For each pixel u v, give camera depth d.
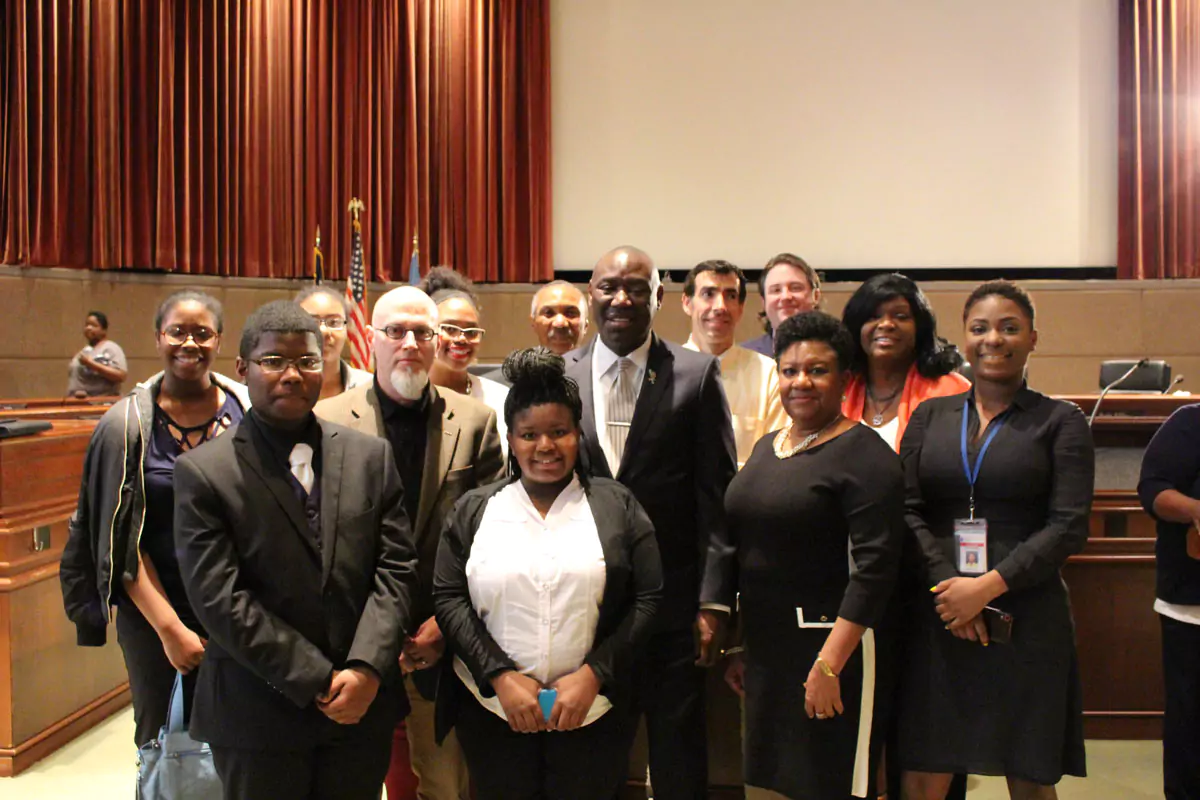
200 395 2.62
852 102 8.18
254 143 7.46
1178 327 8.05
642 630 2.17
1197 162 8.01
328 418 2.53
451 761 2.81
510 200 8.09
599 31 8.23
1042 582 2.36
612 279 2.49
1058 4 8.09
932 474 2.48
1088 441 2.37
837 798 2.24
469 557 2.20
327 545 2.04
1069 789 3.19
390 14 7.84
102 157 6.97
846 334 2.36
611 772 2.19
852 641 2.19
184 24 7.19
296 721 1.98
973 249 8.18
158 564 2.51
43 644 3.58
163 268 7.21
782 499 2.30
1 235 6.75
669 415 2.49
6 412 4.58
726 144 8.22
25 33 6.69
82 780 3.37
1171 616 2.73
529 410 2.15
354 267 6.10
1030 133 8.15
